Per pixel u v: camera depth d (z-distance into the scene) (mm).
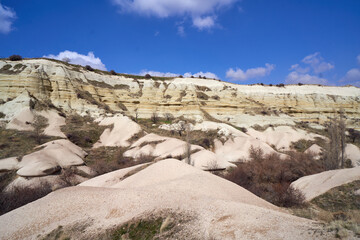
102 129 55656
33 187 27312
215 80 95250
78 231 10500
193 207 10914
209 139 55750
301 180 29828
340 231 7051
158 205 11562
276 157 45406
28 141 41938
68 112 57625
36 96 55781
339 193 20344
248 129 66000
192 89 79188
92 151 46844
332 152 36719
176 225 9633
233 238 7770
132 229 10117
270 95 86625
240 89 88688
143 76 89688
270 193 24547
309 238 7016
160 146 47906
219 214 9867
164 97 77375
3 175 29922
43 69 61562
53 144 39625
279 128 66250
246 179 34188
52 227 11031
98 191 14367
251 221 8883
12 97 54250
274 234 7598
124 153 46250
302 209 16328
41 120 50438
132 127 55250
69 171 33812
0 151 36438
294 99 85188
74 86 64000
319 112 80562
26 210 12797
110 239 9734
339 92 91312
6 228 11328
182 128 61594
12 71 58438
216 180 17359
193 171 19703
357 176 22406
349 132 65875
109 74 83375
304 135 61844
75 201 13188
